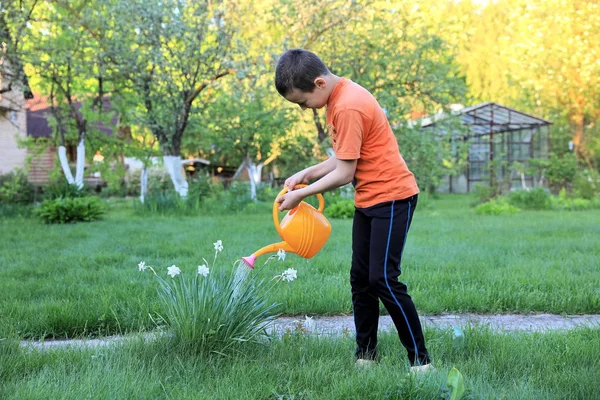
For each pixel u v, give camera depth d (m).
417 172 17.48
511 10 28.72
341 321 4.29
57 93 16.61
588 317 4.38
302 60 2.84
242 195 17.73
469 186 31.66
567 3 24.78
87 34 15.63
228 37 15.70
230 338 3.13
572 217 13.95
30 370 2.92
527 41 26.23
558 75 25.39
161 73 15.49
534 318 4.36
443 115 18.48
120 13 14.67
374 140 2.84
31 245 8.66
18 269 6.32
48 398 2.46
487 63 36.41
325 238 3.14
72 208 13.12
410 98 17.89
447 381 2.40
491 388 2.56
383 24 16.77
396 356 3.14
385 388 2.53
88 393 2.49
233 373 2.78
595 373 2.72
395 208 2.85
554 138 29.28
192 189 17.58
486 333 3.40
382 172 2.86
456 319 4.28
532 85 27.25
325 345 3.29
